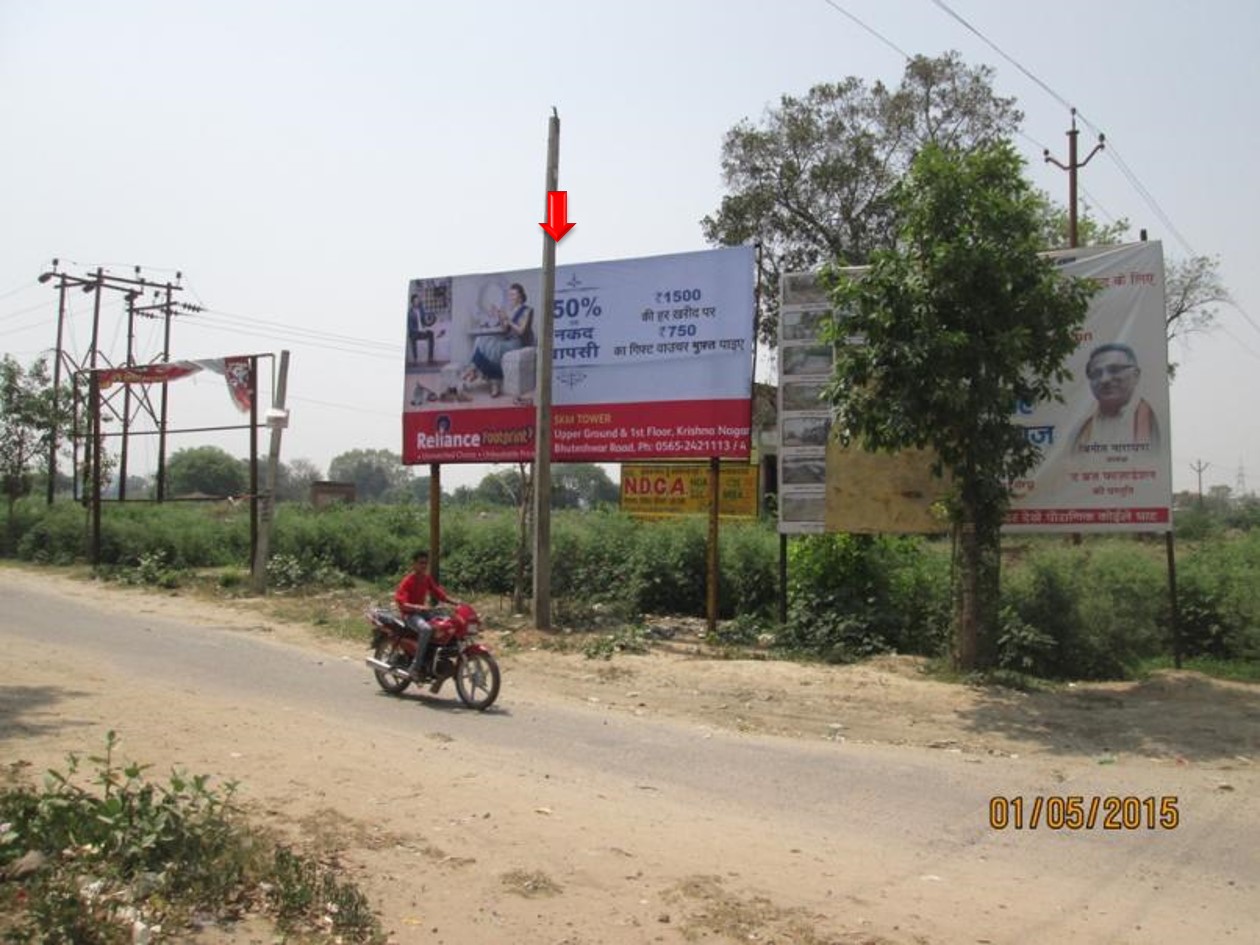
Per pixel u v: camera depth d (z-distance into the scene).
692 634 16.06
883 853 6.42
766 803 7.50
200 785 5.67
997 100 37.12
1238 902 5.69
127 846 5.20
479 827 6.45
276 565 22.06
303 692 11.19
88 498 27.34
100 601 19.11
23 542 28.97
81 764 7.16
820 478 14.60
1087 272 13.49
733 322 15.37
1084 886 5.89
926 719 10.58
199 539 25.78
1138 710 10.93
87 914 4.55
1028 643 12.81
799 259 38.16
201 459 67.88
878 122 37.53
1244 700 11.48
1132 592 14.26
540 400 15.98
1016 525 13.61
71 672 11.23
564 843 6.23
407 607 11.31
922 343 11.14
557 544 19.84
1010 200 11.45
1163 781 8.30
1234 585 14.59
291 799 6.79
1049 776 8.44
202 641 14.56
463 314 17.98
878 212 36.84
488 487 49.62
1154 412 13.25
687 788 7.84
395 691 11.38
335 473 95.25
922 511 14.12
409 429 18.42
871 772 8.49
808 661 13.73
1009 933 5.13
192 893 4.93
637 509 24.59
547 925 5.02
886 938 5.00
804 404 14.73
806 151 37.53
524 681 12.52
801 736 9.88
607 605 17.98
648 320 15.92
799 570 15.04
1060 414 13.53
